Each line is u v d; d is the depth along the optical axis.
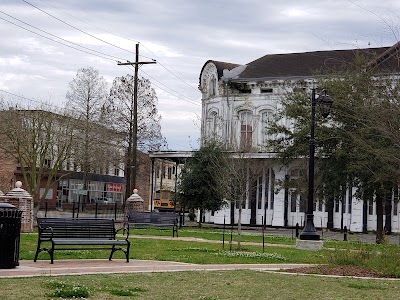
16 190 27.98
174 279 12.91
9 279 11.65
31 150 43.44
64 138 46.28
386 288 12.89
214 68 55.44
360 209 46.56
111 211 59.38
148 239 26.61
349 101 31.58
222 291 11.45
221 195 41.84
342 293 11.84
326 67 47.03
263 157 47.16
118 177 79.00
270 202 50.69
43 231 15.66
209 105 55.94
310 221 25.25
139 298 10.16
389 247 19.34
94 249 17.38
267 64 55.31
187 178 43.97
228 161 41.44
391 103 20.25
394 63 35.88
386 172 28.66
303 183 39.84
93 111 58.09
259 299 10.68
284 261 18.83
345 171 35.44
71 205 62.09
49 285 10.84
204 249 21.78
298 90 40.47
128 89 56.53
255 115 53.16
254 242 28.25
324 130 36.38
